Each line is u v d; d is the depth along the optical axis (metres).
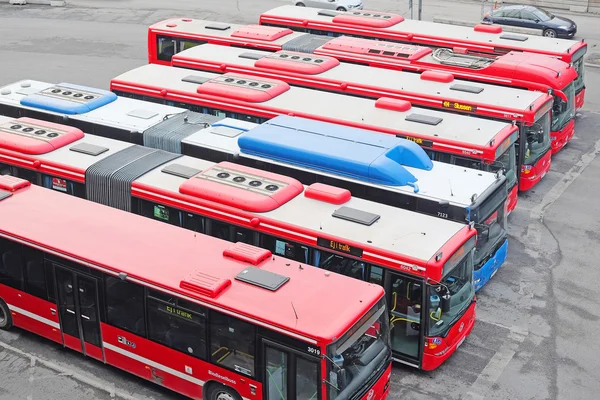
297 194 17.08
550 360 16.06
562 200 23.55
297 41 28.30
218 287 13.47
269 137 19.17
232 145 20.00
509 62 24.91
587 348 16.48
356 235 15.44
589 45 38.59
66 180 18.97
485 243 17.55
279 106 22.31
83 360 15.94
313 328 12.46
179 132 20.83
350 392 12.73
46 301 15.80
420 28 29.75
